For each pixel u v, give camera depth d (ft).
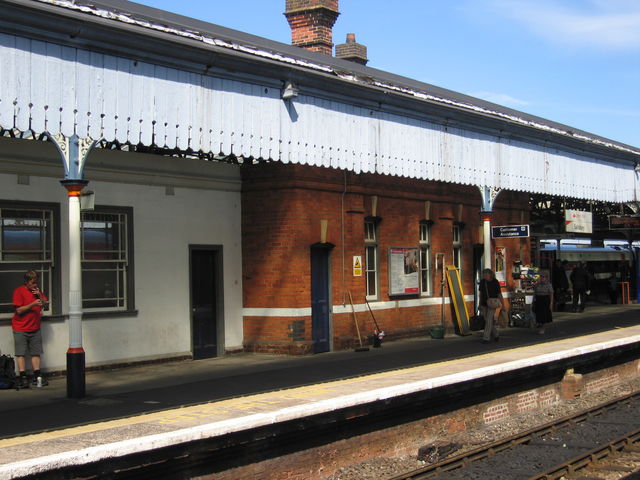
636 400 45.80
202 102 35.73
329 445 29.27
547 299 61.52
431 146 50.01
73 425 26.84
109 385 37.47
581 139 65.26
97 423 27.17
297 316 49.85
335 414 28.81
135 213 44.91
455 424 35.99
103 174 43.11
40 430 25.99
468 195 67.67
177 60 34.32
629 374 55.11
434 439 34.58
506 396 39.91
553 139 62.03
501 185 56.95
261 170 50.75
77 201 33.12
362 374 39.19
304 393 32.55
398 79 53.26
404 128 47.75
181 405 30.68
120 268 44.39
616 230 96.48
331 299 52.90
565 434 36.60
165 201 46.65
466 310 65.31
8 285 39.40
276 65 37.93
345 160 43.39
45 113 29.91
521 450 33.55
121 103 32.45
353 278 54.44
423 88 55.57
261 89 38.52
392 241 58.65
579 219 80.18
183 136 34.86
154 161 45.83
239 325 51.21
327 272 53.21
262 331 50.75
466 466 30.78
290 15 69.62
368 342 54.70
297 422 27.32
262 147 38.52
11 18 28.48
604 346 48.34
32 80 29.55
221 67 36.09
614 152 71.31
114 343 43.34
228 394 33.47
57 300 41.06
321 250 52.80
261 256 50.88
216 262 50.11
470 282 67.56
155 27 33.88
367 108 44.91
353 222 54.49
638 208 88.22
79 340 33.71
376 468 30.37
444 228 64.54
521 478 29.09
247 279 51.47
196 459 24.32
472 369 37.63
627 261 105.70
